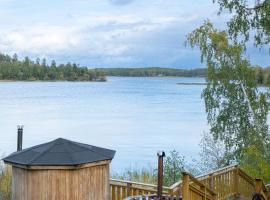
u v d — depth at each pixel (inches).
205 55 1145.4
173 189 550.3
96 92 6845.5
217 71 1139.3
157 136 2372.0
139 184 601.9
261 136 1045.8
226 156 1064.8
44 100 5044.3
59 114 3634.4
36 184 480.4
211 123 1153.4
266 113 1069.8
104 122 3093.0
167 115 3472.0
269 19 898.7
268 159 983.6
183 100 5073.8
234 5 933.2
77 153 496.7
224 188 657.6
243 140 1083.3
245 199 687.7
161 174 515.8
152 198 557.3
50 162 478.3
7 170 728.3
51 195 480.1
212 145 1121.4
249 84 1119.0
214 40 1130.7
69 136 2401.6
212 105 1148.5
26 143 2076.8
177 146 2011.6
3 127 2689.5
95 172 503.8
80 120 3206.2
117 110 3969.0
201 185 513.3
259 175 825.5
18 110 3902.6
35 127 2758.4
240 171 698.2
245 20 930.7
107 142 2209.6
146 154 1840.6
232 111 1130.7
